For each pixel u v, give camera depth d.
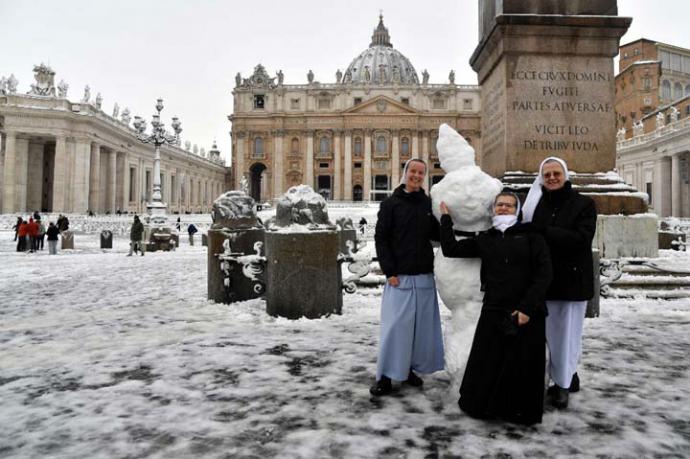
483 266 3.23
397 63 122.38
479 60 8.30
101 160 58.81
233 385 3.72
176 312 6.66
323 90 94.19
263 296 7.39
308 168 93.81
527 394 2.99
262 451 2.68
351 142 92.88
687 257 10.26
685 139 45.00
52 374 3.99
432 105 93.75
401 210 3.71
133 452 2.67
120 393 3.55
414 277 3.67
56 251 20.16
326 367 4.14
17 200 50.16
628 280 7.13
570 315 3.37
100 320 6.14
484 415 3.07
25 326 5.80
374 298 7.35
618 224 7.29
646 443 2.76
